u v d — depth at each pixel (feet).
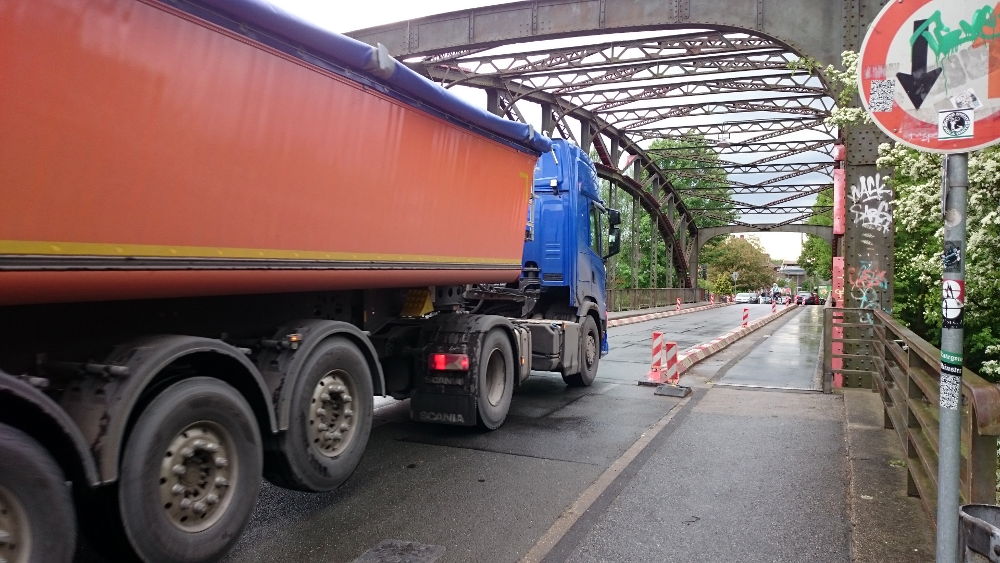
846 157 35.53
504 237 25.17
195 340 12.35
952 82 8.93
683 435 24.29
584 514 16.07
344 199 16.52
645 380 35.88
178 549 11.78
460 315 24.50
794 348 61.26
